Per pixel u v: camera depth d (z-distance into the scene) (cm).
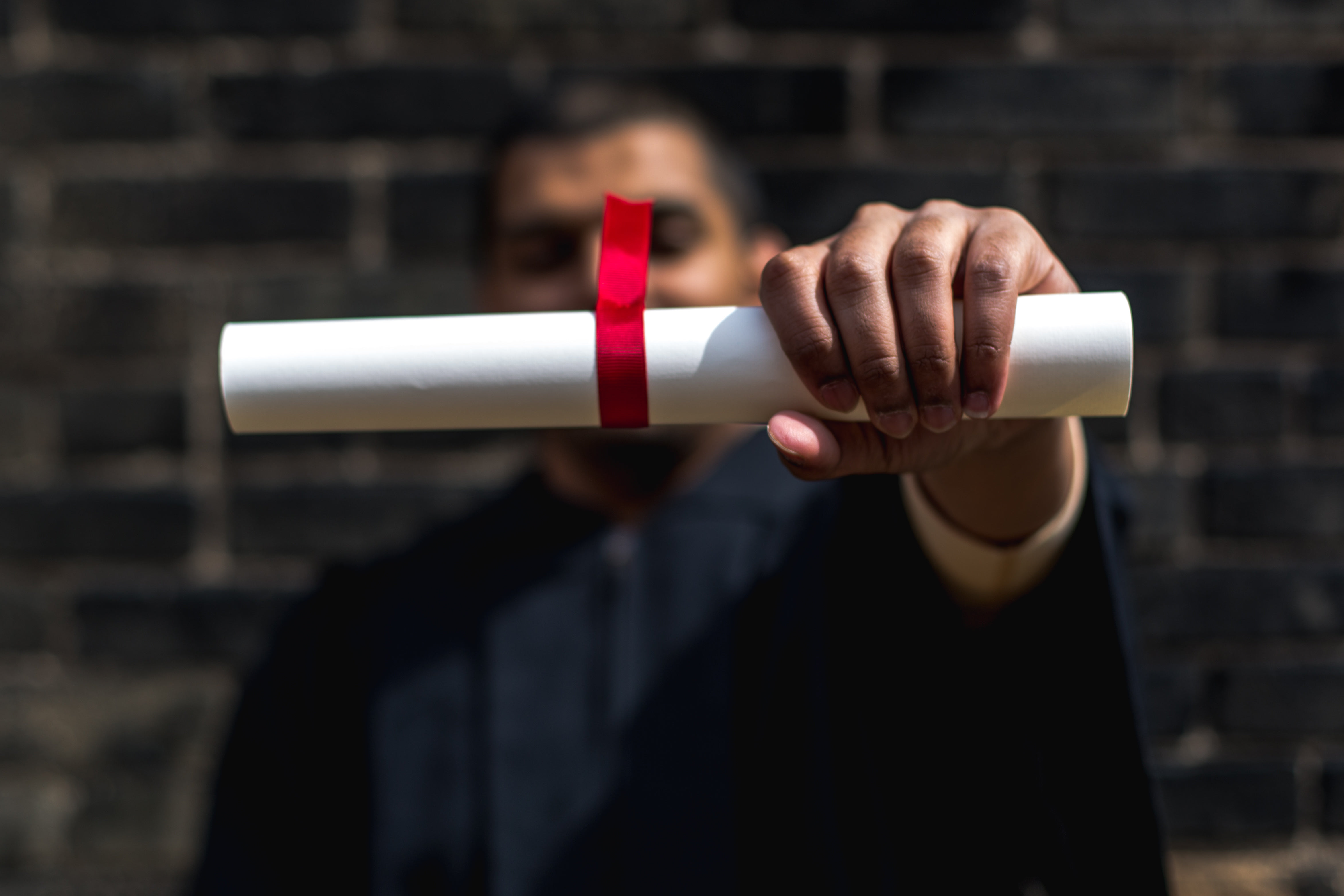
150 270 91
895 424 31
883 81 90
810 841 55
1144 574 90
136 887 92
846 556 50
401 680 68
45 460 92
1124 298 33
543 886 61
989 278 31
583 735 65
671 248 74
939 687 47
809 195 89
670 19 90
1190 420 90
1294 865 89
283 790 71
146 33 91
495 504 79
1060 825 45
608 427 35
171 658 92
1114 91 89
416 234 91
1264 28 89
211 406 92
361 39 91
